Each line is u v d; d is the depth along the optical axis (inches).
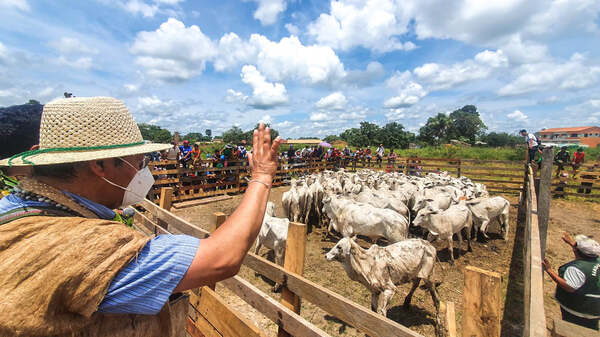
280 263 215.3
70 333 28.4
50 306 26.4
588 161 988.6
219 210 380.5
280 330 78.8
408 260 155.4
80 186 36.3
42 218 30.1
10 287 25.7
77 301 27.2
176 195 401.1
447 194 345.4
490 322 57.8
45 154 33.9
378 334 63.2
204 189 439.8
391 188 424.2
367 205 263.0
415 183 438.3
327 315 169.8
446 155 1258.0
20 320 25.2
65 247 27.6
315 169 706.8
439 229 238.5
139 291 29.3
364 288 201.0
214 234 34.2
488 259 253.4
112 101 39.3
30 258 26.7
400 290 201.3
